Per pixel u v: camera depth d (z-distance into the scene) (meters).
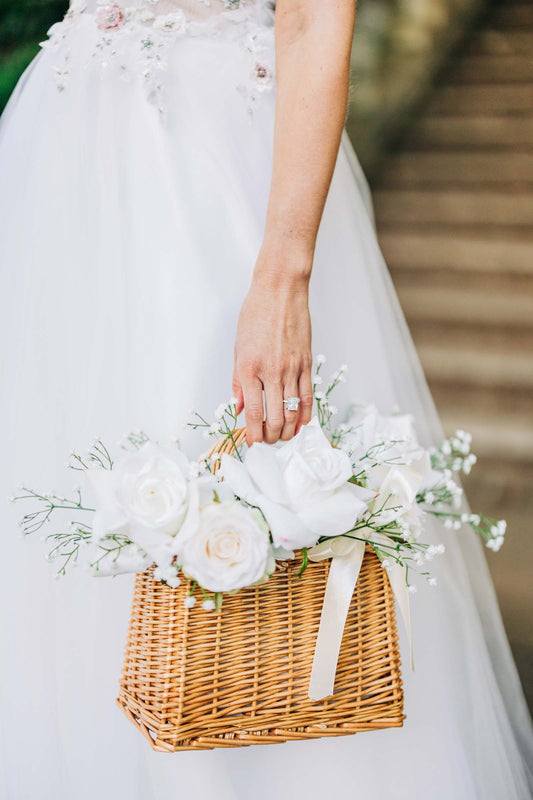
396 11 4.87
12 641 1.12
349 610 1.04
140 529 0.91
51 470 1.15
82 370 1.17
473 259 3.66
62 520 1.14
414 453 1.17
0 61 2.95
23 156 1.29
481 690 1.41
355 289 1.42
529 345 3.15
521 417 2.81
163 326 1.17
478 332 3.24
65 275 1.20
